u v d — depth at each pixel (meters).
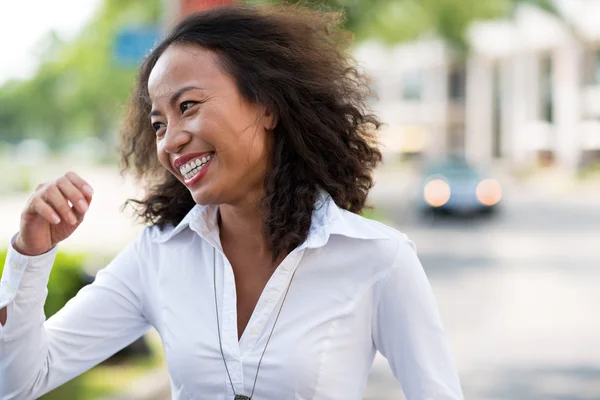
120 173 2.73
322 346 2.18
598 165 50.97
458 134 77.38
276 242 2.24
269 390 2.17
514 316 10.81
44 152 79.12
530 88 63.88
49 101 66.81
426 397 2.19
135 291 2.39
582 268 15.52
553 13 27.72
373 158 2.47
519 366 8.30
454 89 77.19
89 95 52.72
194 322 2.26
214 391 2.22
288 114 2.28
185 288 2.30
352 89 2.45
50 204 2.11
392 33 23.08
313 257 2.23
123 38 9.27
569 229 23.66
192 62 2.22
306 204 2.26
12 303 2.17
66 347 2.35
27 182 39.94
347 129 2.39
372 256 2.22
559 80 59.56
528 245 19.47
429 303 2.24
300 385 2.16
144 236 2.44
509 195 41.53
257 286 2.28
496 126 72.38
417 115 77.88
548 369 8.20
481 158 72.12
